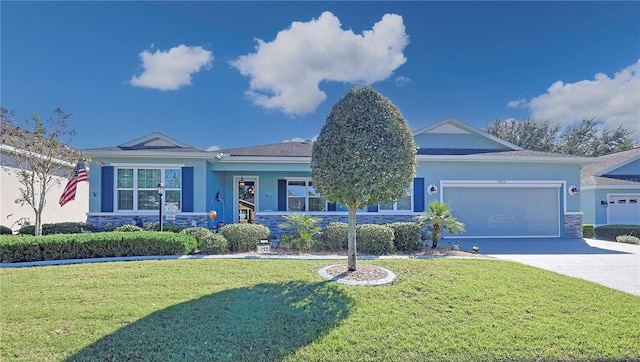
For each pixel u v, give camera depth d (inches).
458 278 258.1
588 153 1374.3
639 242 506.6
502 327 171.0
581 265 333.7
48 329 163.9
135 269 285.6
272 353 143.7
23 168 444.5
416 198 567.2
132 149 543.8
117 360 136.9
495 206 578.2
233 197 640.4
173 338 155.6
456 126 682.2
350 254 277.0
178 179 523.2
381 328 168.6
